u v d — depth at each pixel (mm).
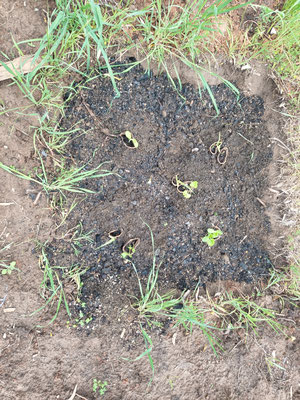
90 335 692
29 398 640
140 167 723
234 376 750
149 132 724
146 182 728
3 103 650
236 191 777
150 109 721
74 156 692
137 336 712
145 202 728
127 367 698
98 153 700
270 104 800
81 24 607
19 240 668
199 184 752
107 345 697
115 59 703
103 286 707
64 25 606
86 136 693
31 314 666
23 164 667
